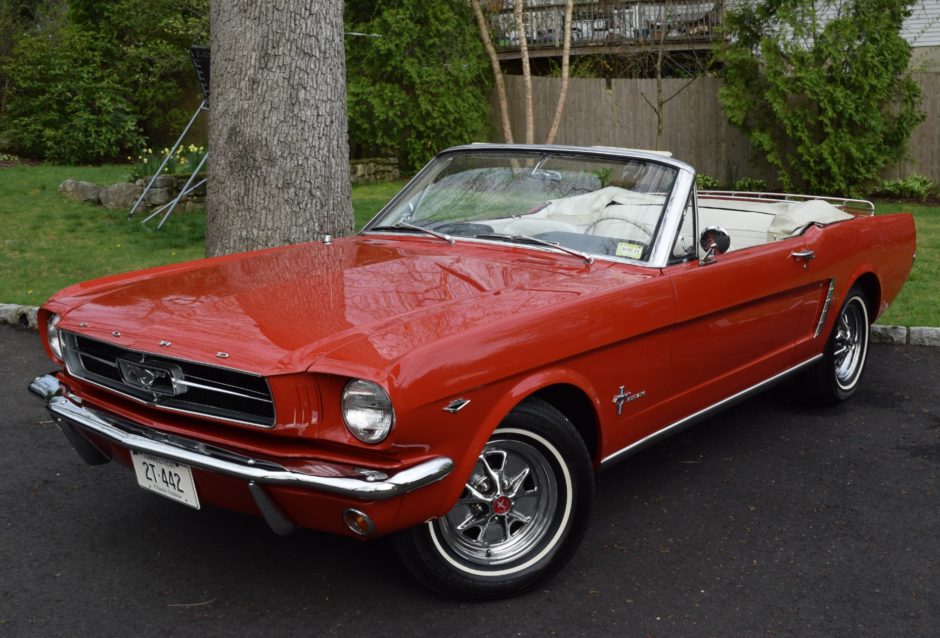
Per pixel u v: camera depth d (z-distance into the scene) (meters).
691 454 4.73
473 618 3.12
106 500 4.04
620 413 3.60
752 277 4.21
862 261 5.26
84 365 3.41
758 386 4.59
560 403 3.54
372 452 2.77
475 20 17.95
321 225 6.27
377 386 2.68
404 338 2.85
